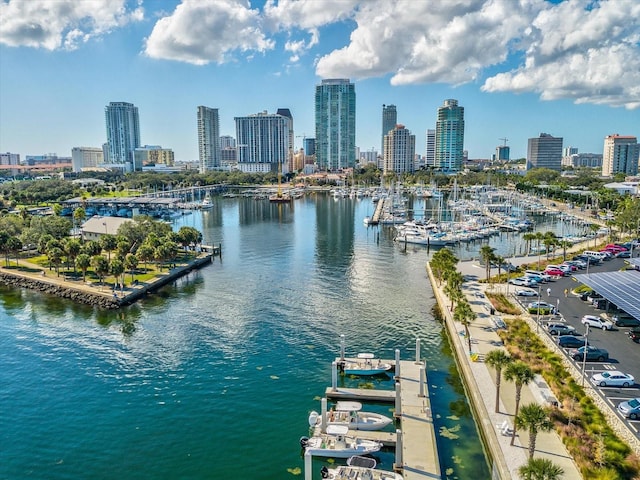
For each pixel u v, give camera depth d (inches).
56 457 2359.7
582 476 1923.0
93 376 3171.8
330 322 4104.3
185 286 5300.2
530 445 1978.3
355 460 2196.1
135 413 2728.8
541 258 6166.3
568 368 2881.4
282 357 3417.8
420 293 4960.6
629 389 2610.7
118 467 2279.8
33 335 3885.3
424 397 2780.5
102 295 4687.5
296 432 2534.5
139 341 3737.7
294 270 6043.3
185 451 2389.3
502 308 4033.0
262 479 2181.3
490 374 2854.3
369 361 3213.6
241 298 4822.8
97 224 7519.7
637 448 2069.4
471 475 2124.8
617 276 4185.5
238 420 2647.6
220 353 3499.0
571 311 3983.8
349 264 6378.0
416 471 2121.1
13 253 6535.4
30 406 2815.0
